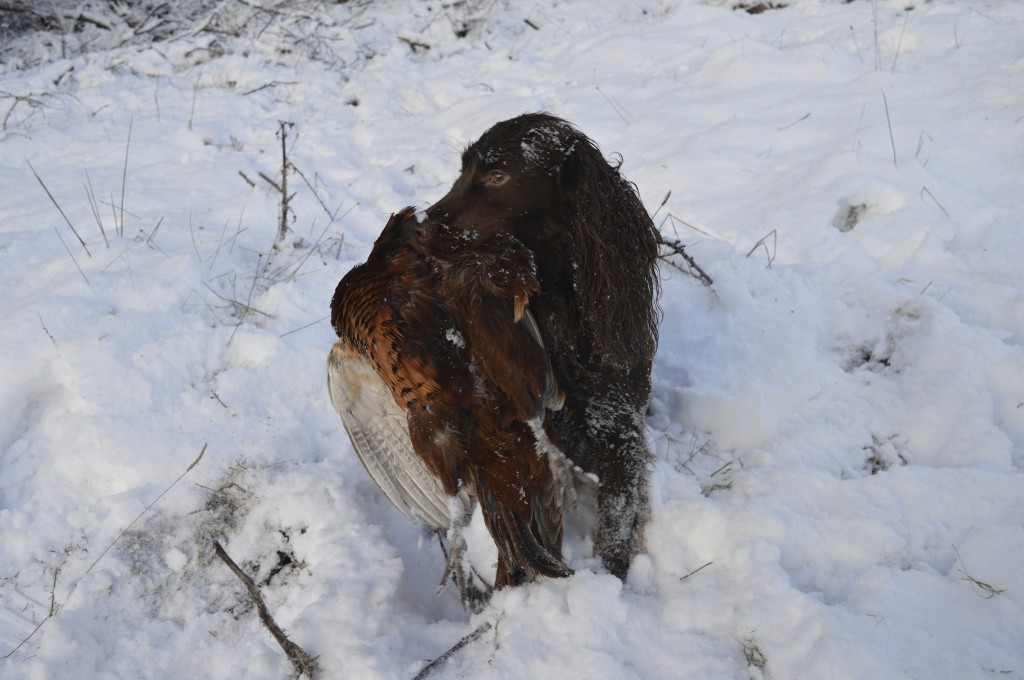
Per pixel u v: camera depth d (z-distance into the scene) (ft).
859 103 8.79
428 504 5.05
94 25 15.10
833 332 6.15
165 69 12.52
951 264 6.49
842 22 10.89
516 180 4.54
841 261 6.66
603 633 4.62
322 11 13.84
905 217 6.99
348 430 4.98
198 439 5.79
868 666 4.17
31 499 5.59
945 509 4.88
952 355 5.60
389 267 4.37
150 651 5.00
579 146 4.60
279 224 7.67
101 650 4.99
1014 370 5.46
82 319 6.46
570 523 5.25
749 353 5.95
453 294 4.27
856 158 7.58
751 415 5.58
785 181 7.79
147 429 5.83
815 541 4.87
